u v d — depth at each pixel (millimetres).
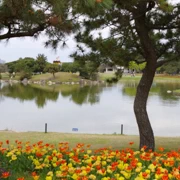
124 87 61906
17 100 36656
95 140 12453
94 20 8133
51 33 6355
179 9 8570
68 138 12969
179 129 19578
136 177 5219
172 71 99188
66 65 86375
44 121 22484
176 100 36375
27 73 85250
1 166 6238
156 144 11484
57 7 4773
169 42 9375
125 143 11703
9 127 20000
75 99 38188
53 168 6160
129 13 8031
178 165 6047
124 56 8953
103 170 5375
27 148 7133
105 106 31312
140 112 9016
